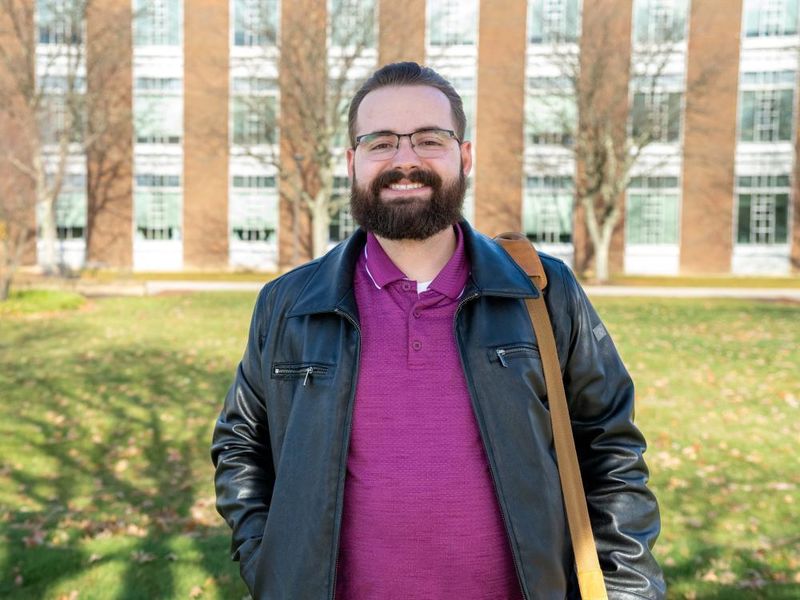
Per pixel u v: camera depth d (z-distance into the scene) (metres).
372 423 1.81
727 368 10.98
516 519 1.76
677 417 8.26
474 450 1.79
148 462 6.80
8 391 9.43
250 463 2.08
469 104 32.69
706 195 32.53
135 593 3.99
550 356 1.90
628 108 29.30
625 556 1.83
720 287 27.52
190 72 32.69
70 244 32.88
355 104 2.03
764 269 32.50
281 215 33.16
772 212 32.47
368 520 1.77
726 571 4.32
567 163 32.41
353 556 1.78
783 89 31.86
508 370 1.82
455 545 1.75
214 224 33.22
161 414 8.40
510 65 32.41
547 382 1.88
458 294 1.90
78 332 14.57
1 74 29.86
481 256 1.93
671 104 30.11
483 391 1.80
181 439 7.48
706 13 31.44
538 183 32.91
